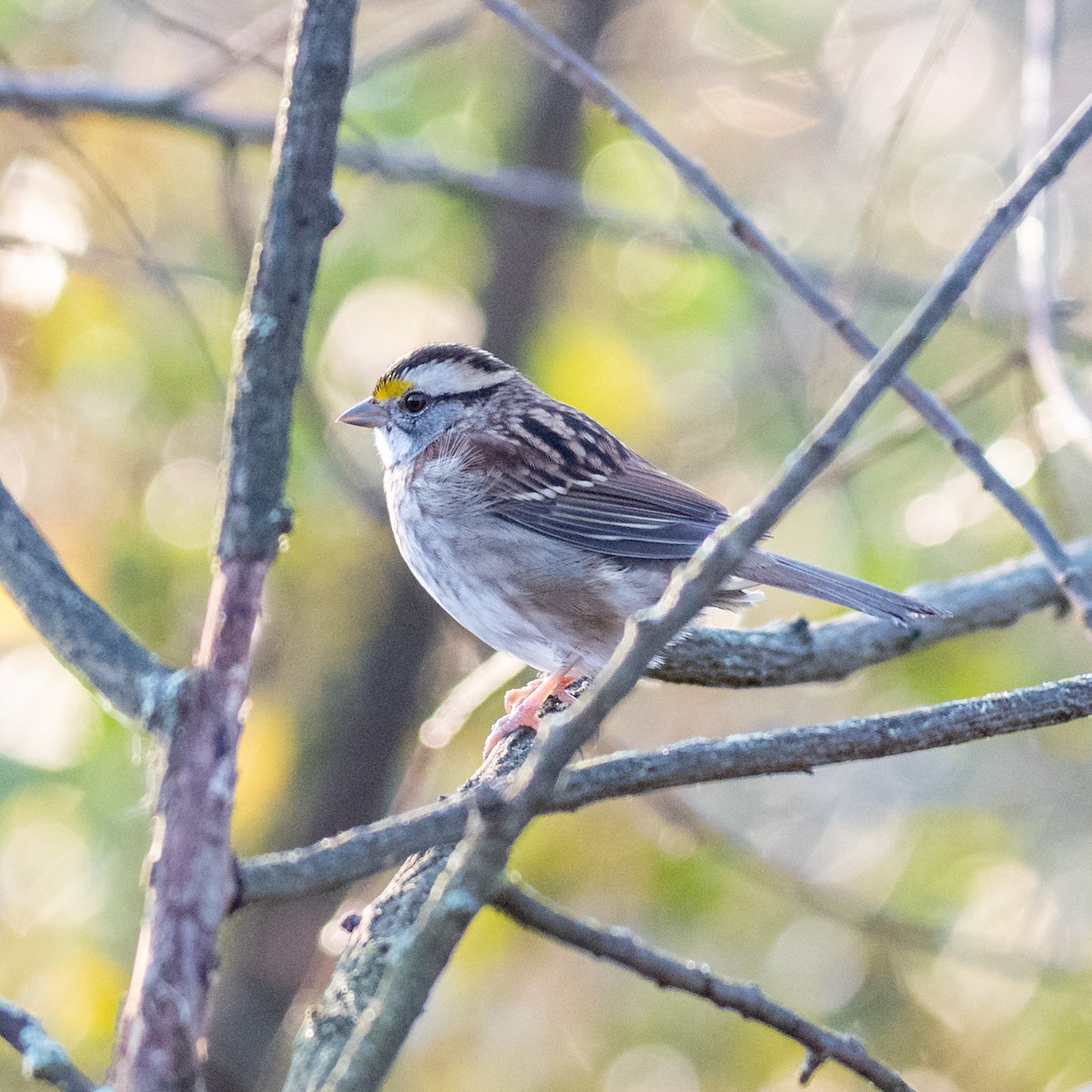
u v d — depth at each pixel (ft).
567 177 39.70
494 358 29.53
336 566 39.63
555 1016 43.80
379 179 36.78
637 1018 43.34
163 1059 11.00
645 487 27.55
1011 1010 39.73
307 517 35.99
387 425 28.94
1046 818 42.91
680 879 36.52
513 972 43.57
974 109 47.09
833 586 23.62
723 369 41.06
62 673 32.12
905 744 15.33
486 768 22.82
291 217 12.92
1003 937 39.06
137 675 12.22
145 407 35.96
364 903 33.86
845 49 45.80
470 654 39.27
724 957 42.24
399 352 41.16
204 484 36.94
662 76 43.04
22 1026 12.95
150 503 36.29
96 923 34.12
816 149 46.09
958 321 37.37
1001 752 44.14
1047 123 24.12
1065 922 40.52
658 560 26.94
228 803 11.66
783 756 14.88
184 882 11.40
